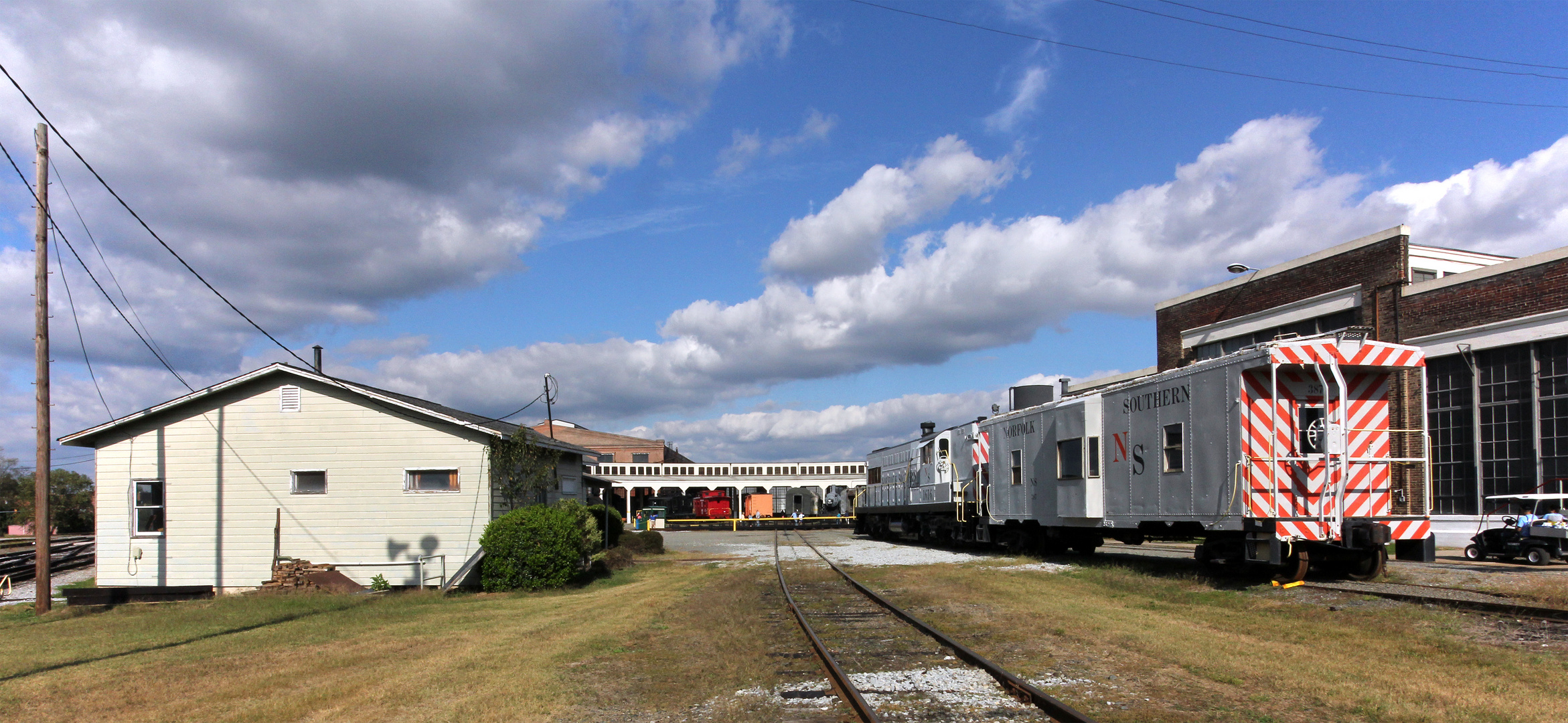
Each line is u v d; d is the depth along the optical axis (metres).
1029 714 6.79
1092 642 9.47
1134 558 20.31
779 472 64.06
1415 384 22.22
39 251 16.92
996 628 10.65
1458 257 25.05
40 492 17.03
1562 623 9.48
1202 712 6.60
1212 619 11.05
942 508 27.81
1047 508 20.66
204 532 19.94
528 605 15.63
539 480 20.73
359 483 19.84
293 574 19.16
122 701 8.21
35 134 16.81
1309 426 14.09
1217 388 14.70
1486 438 20.64
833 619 11.98
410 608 15.41
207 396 20.20
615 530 29.19
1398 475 22.31
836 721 6.73
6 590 22.09
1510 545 16.95
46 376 17.06
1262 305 26.92
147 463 20.20
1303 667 7.88
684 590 16.48
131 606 17.97
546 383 29.27
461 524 19.59
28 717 7.73
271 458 20.03
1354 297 23.80
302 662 9.92
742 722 6.79
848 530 54.56
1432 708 6.43
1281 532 13.45
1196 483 15.21
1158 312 31.58
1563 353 19.17
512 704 7.38
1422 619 10.12
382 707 7.47
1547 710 6.26
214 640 12.06
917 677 8.13
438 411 20.69
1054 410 20.47
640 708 7.34
